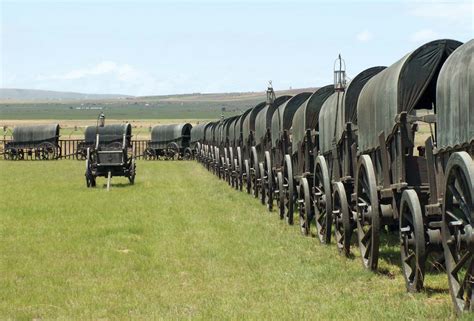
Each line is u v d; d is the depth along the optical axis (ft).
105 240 58.39
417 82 38.55
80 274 45.47
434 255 44.68
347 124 49.62
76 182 122.11
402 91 38.58
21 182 122.62
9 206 83.76
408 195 36.52
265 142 82.33
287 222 67.46
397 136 39.40
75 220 70.90
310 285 40.57
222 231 62.23
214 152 142.41
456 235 32.12
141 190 104.68
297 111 65.26
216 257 50.11
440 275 40.24
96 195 96.99
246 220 69.41
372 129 43.24
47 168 168.45
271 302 36.63
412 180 39.93
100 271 46.19
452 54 34.22
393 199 40.50
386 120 40.22
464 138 31.58
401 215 38.06
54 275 45.09
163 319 33.68
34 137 223.10
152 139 236.22
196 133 213.46
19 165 183.93
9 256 51.62
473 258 30.32
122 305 37.22
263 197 82.94
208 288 40.86
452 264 32.58
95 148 111.04
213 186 112.27
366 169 42.86
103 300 38.37
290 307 35.19
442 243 34.60
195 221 69.10
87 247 55.11
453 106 32.81
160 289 40.88
